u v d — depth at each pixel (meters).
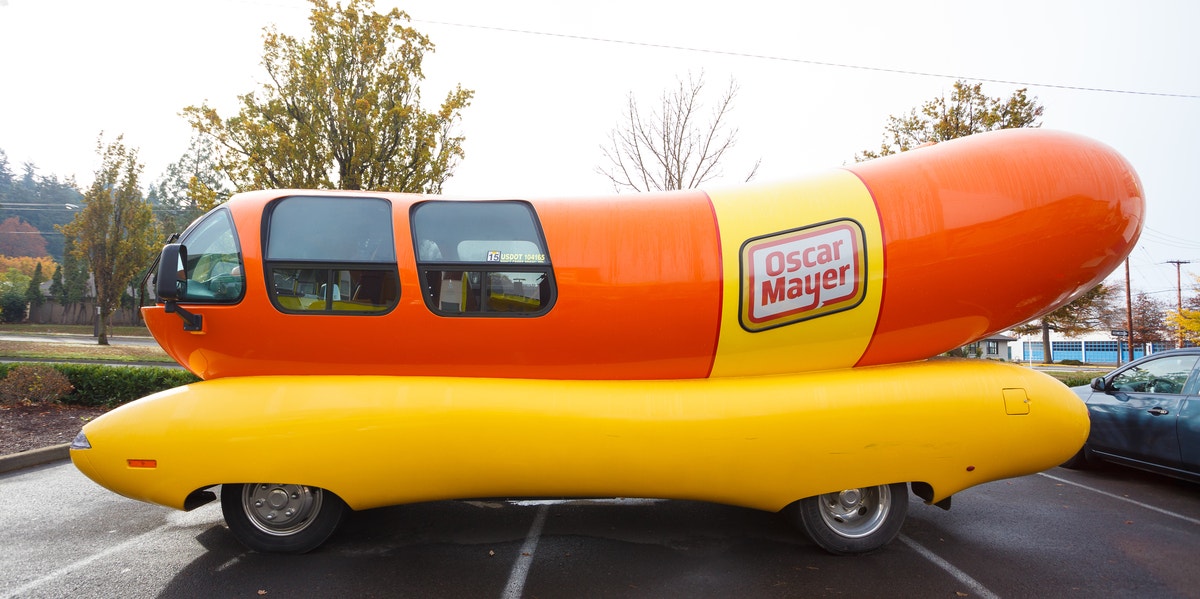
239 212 4.07
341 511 4.18
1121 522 5.13
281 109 11.08
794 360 4.21
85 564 4.06
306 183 11.09
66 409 9.39
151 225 29.03
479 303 4.00
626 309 3.98
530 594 3.67
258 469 3.80
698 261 4.02
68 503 5.45
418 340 4.00
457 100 11.88
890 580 3.90
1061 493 6.08
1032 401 4.15
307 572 3.94
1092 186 4.05
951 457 4.06
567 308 3.98
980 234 4.00
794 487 4.02
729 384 4.15
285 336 3.96
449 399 3.92
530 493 4.08
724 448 3.93
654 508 5.37
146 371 9.96
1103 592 3.76
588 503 5.50
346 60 11.29
